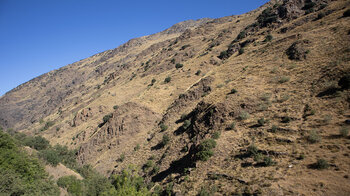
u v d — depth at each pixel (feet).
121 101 276.82
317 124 68.49
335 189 42.65
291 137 68.13
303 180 49.08
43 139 188.14
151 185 91.50
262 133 77.66
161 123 164.35
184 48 378.53
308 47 135.44
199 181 69.10
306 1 236.02
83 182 103.81
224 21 507.71
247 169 63.52
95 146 184.85
